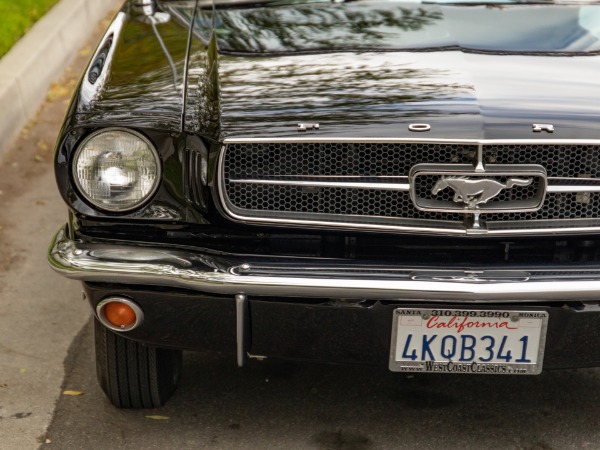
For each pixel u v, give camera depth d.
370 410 3.34
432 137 2.74
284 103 2.87
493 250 2.87
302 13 3.59
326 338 2.82
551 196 2.83
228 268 2.76
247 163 2.80
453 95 2.89
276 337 2.83
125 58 3.27
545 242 2.87
